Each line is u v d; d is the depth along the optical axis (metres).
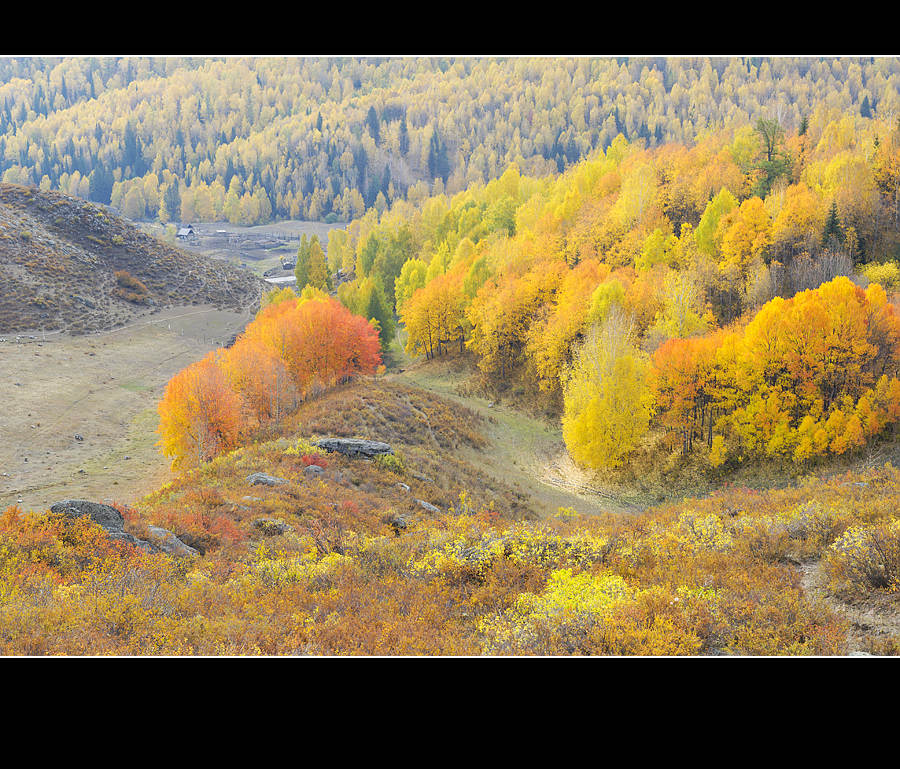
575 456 53.00
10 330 94.25
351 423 45.22
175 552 16.59
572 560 14.64
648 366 54.50
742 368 51.41
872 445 47.72
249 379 54.03
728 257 76.62
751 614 10.27
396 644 10.08
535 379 73.44
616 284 66.31
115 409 73.19
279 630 10.66
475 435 53.16
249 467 29.64
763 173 95.19
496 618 11.06
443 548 16.09
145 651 9.55
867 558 11.54
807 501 18.20
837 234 74.31
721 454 50.06
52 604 11.16
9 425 63.66
